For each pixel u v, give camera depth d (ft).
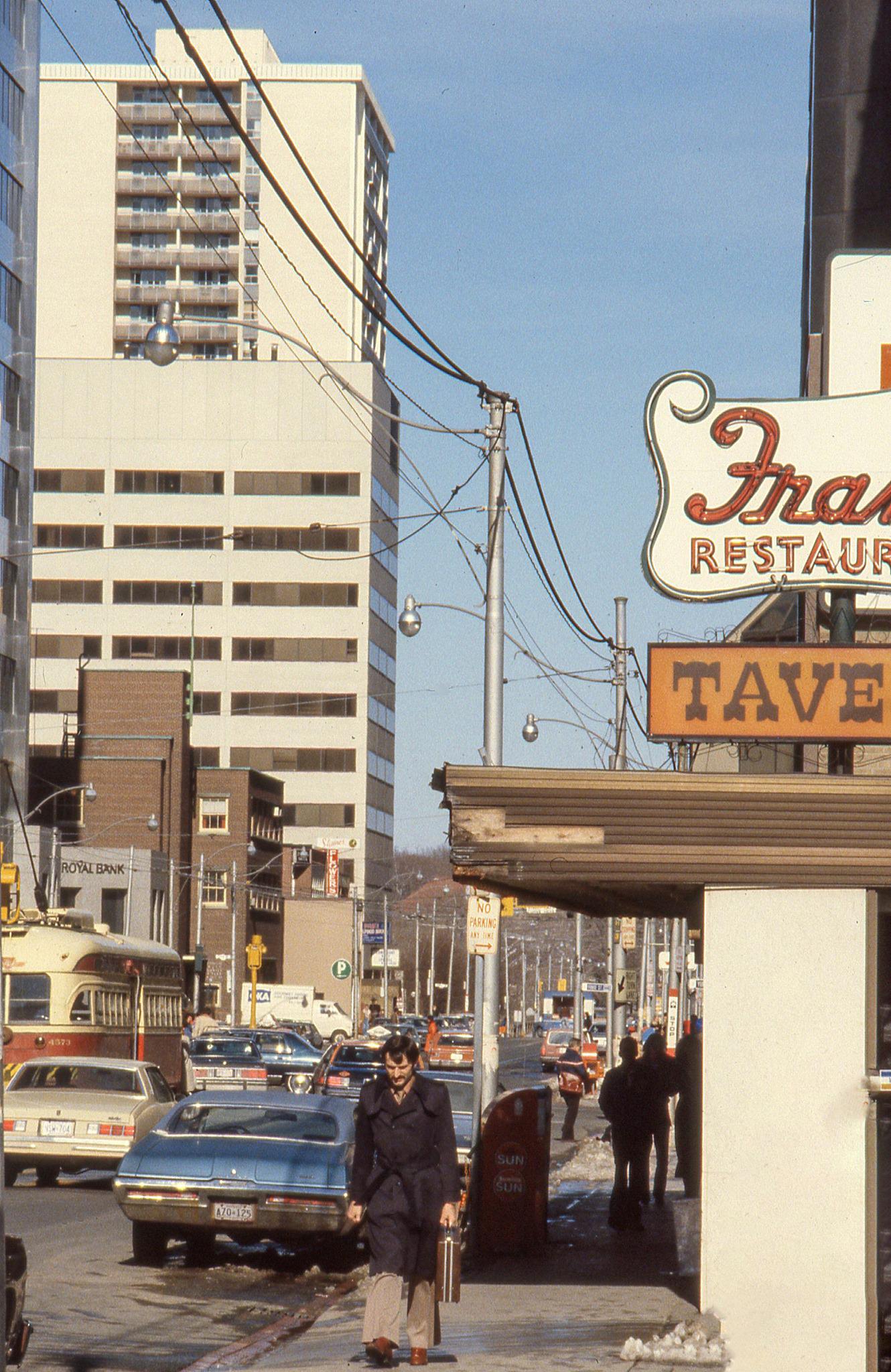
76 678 477.77
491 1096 76.59
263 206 581.12
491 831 42.01
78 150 589.73
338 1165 57.57
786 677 48.75
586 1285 51.57
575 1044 137.49
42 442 483.51
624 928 152.15
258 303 583.17
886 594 58.39
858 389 62.69
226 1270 59.11
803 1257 40.81
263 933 406.00
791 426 54.13
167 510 480.64
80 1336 45.34
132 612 479.41
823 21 97.04
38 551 458.50
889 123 95.14
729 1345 40.47
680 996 201.57
